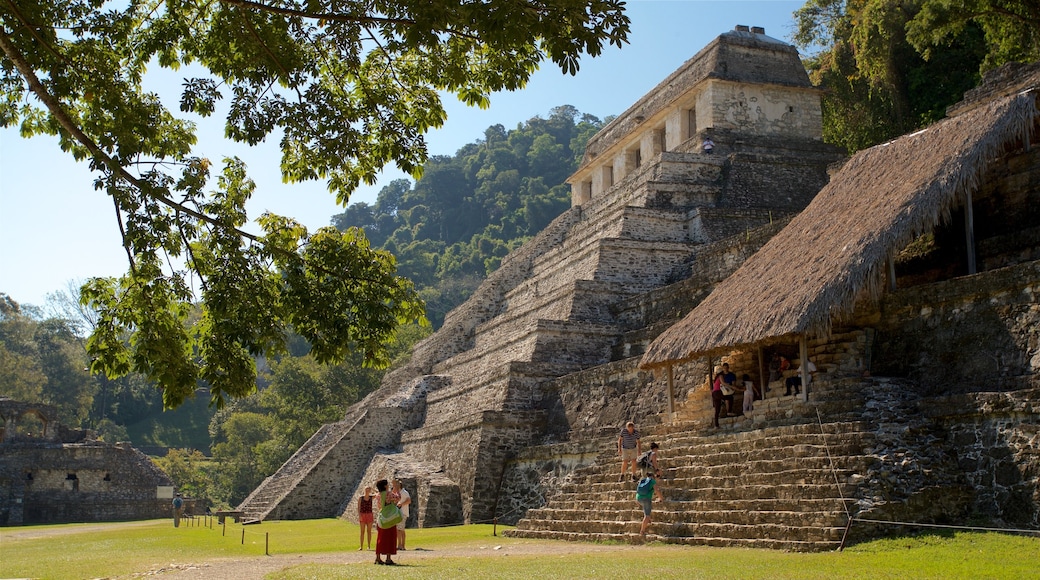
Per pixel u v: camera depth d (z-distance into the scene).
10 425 47.12
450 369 35.72
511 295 38.00
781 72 36.12
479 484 24.83
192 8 12.51
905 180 17.23
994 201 18.77
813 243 18.00
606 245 30.62
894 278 17.39
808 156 35.06
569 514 17.91
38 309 90.00
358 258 12.60
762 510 13.87
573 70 10.00
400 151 13.03
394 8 10.95
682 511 15.16
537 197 113.31
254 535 23.48
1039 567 9.93
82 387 78.94
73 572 15.21
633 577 10.37
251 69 12.41
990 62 29.52
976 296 15.70
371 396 39.34
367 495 18.14
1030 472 12.95
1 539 28.39
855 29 35.62
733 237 27.42
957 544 11.67
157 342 11.73
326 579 11.33
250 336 11.92
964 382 15.46
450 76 12.62
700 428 18.69
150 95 12.76
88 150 11.98
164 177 11.55
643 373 23.19
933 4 26.17
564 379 26.03
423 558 14.38
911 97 35.12
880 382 16.05
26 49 11.34
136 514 46.00
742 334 16.78
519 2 9.52
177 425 83.56
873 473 13.20
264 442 57.06
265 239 12.37
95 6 12.05
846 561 11.02
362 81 12.95
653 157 37.56
